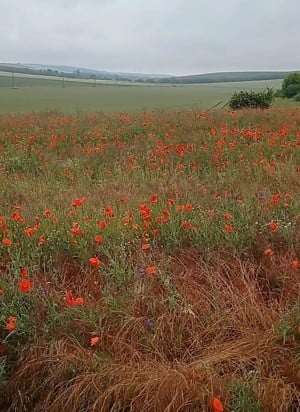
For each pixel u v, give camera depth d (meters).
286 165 6.19
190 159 7.28
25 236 3.99
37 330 2.90
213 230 3.97
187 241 3.97
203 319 3.02
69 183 6.43
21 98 42.91
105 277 3.40
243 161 6.71
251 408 2.31
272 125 10.82
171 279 3.33
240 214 4.23
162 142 9.03
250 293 3.18
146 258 3.62
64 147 9.82
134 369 2.60
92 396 2.51
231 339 2.90
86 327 2.90
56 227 4.14
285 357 2.67
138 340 2.85
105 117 14.48
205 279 3.48
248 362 2.64
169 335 2.89
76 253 3.80
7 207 5.18
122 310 2.98
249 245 3.79
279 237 3.88
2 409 2.62
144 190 5.61
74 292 3.38
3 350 2.82
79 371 2.62
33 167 7.79
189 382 2.47
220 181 5.79
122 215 4.36
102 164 7.64
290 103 27.86
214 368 2.59
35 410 2.56
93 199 5.27
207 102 34.88
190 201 4.96
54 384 2.61
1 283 3.20
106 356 2.71
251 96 21.48
